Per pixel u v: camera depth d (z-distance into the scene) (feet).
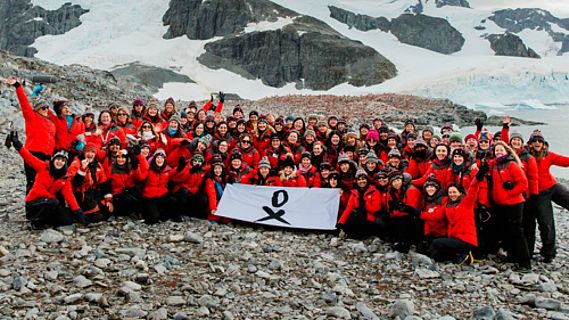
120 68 437.17
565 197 29.76
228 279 24.38
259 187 36.17
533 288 25.04
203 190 35.76
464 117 202.59
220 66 495.82
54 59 517.14
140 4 603.67
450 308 22.56
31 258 25.36
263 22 542.98
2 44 588.09
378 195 31.99
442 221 29.35
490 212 29.45
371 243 31.83
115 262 25.49
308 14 618.44
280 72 494.18
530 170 28.76
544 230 29.40
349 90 451.94
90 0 620.90
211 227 33.45
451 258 28.53
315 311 21.48
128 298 21.50
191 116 44.06
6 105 66.80
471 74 384.27
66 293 21.76
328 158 39.75
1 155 53.93
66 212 30.91
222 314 20.68
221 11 555.69
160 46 526.16
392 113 195.11
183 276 24.45
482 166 26.86
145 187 33.30
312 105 213.87
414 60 512.63
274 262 26.58
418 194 30.50
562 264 29.43
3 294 21.04
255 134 40.86
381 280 25.79
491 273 27.12
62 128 34.40
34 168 29.96
